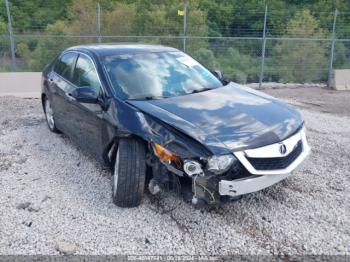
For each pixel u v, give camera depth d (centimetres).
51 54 1617
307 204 419
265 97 479
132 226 377
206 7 2570
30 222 385
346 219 389
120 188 394
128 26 2167
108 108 436
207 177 353
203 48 1689
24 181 480
